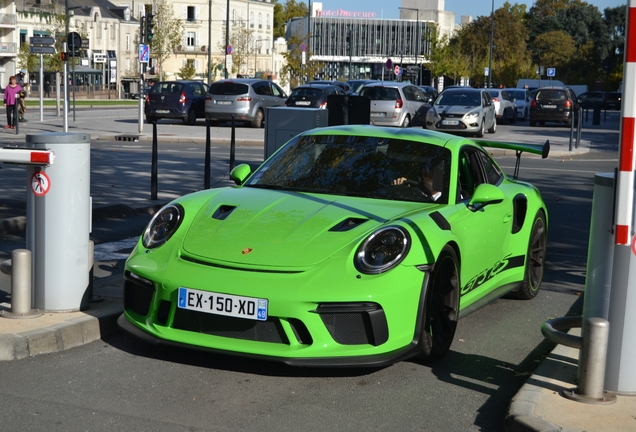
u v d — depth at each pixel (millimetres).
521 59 77562
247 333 4230
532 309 6125
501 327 5574
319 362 4102
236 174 5602
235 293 4180
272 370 4445
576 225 10055
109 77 85875
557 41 111625
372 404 4016
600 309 3934
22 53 62750
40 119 28406
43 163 4836
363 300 4125
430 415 3902
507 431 3625
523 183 6562
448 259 4660
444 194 5176
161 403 3936
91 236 8461
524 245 6145
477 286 5379
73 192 4996
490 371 4590
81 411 3809
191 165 15516
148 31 23234
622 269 3818
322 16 123688
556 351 4598
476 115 24719
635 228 3795
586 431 3463
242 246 4449
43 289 5004
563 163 18125
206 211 4902
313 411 3896
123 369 4398
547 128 32094
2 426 3607
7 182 11836
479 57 76312
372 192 5176
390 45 125188
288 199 4996
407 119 26719
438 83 70438
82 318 4906
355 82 40156
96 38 86375
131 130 24766
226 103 27859
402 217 4672
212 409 3879
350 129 5863
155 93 28688
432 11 126312
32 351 4555
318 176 5379
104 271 6789
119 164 15266
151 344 4832
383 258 4270
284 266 4266
